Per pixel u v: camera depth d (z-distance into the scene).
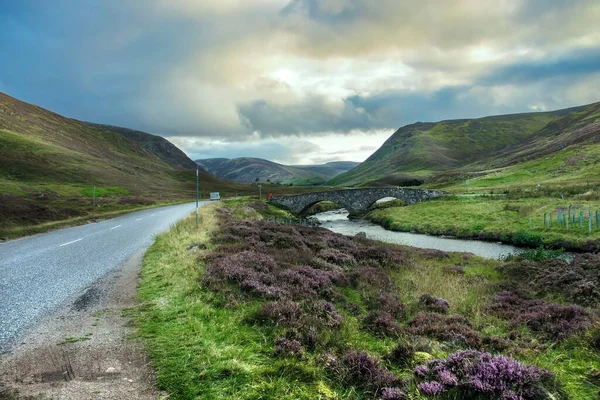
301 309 9.30
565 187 64.38
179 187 135.38
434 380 6.10
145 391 5.57
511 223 46.44
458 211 59.38
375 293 13.61
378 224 67.75
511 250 37.19
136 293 11.17
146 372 6.16
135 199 69.81
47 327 8.25
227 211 43.44
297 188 183.00
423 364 6.75
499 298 14.64
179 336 7.65
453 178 145.38
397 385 6.17
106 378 5.93
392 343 8.81
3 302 10.09
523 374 5.84
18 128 127.25
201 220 28.75
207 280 11.27
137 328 8.16
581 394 5.93
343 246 23.09
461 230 49.06
